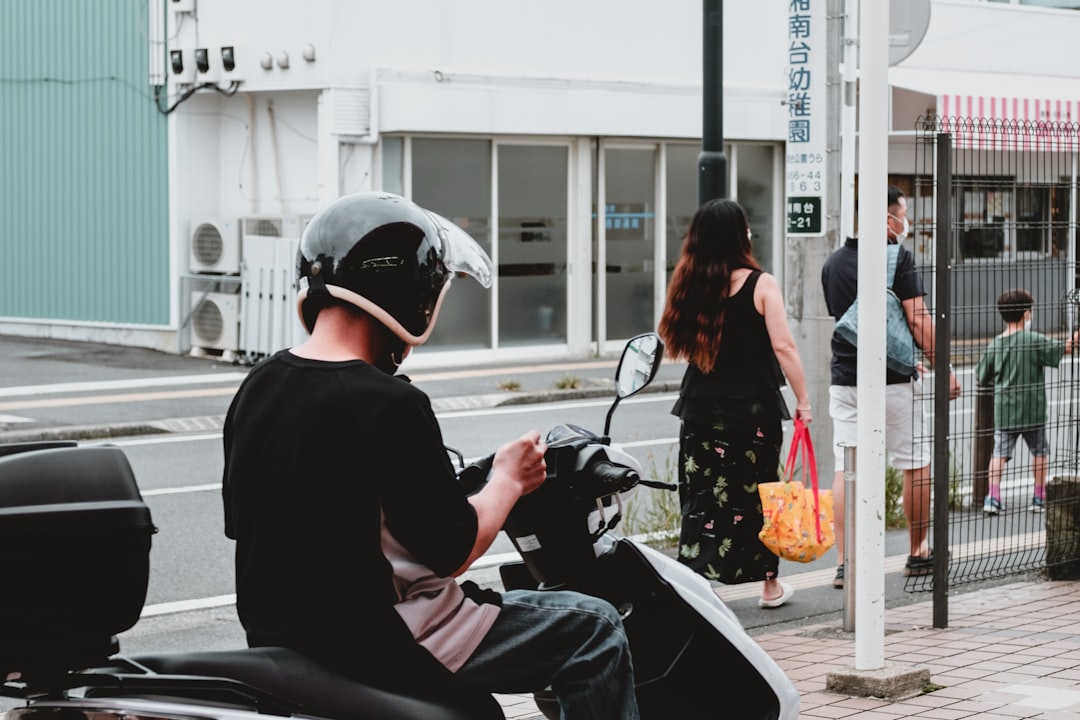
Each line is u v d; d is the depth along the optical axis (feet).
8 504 9.89
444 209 70.74
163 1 71.61
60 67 75.61
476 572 31.63
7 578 9.85
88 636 10.11
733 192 81.00
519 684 11.73
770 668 14.06
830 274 28.22
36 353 72.18
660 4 76.79
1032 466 36.81
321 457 10.96
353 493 10.92
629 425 54.03
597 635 11.77
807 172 36.35
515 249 73.10
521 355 73.77
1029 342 35.58
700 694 14.37
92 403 57.21
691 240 25.26
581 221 74.90
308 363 11.30
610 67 75.10
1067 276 30.50
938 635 23.90
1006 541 31.99
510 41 71.77
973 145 29.32
